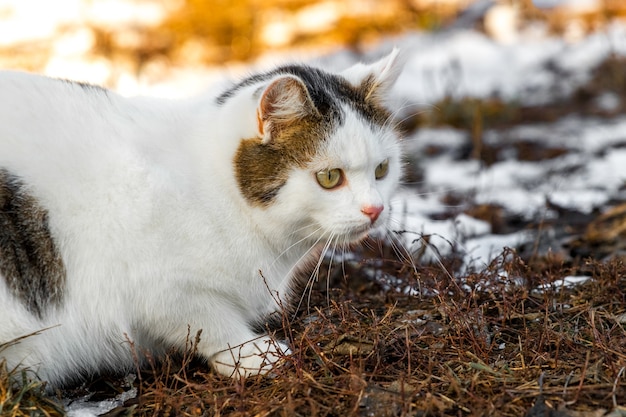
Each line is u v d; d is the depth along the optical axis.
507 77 11.51
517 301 4.45
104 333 3.90
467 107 9.76
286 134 3.97
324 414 3.42
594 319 4.07
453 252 5.15
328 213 4.06
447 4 14.20
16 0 11.95
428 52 12.27
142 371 4.08
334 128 4.02
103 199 3.77
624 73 10.64
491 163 8.30
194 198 3.91
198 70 11.63
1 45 11.22
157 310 3.88
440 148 8.90
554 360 3.74
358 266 5.11
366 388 3.54
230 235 3.96
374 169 4.17
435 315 4.34
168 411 3.61
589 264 4.83
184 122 4.18
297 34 12.99
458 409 3.41
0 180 3.61
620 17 13.59
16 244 3.62
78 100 4.04
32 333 3.63
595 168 7.73
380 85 4.41
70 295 3.79
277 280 4.29
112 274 3.79
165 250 3.81
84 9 12.02
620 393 3.39
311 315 4.54
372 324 4.07
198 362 4.19
